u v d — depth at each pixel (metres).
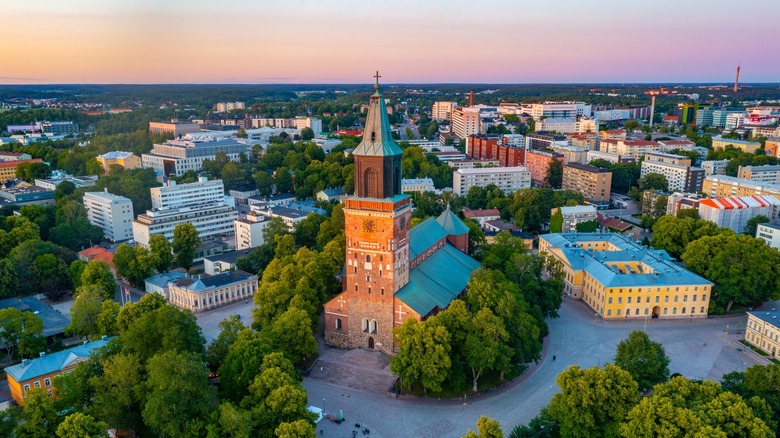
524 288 161.12
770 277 174.62
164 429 101.00
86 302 150.50
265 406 105.94
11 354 148.00
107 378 110.12
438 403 127.56
